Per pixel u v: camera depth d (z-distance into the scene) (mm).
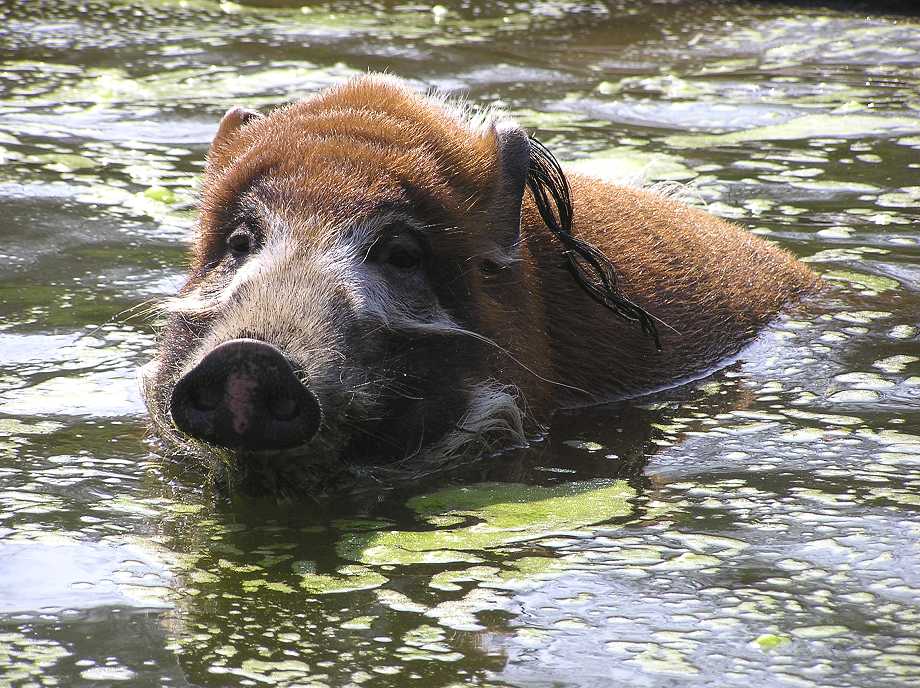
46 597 10141
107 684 8875
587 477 12742
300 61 30859
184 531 11453
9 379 14812
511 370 13328
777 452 13273
